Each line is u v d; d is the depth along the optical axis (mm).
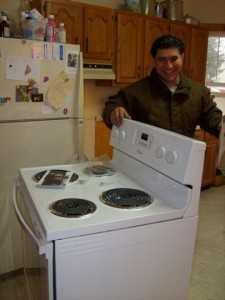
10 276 2121
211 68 4254
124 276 1058
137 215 1049
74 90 2193
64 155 2238
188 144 1106
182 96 1765
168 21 3229
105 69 2824
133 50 3025
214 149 3777
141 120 1823
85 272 987
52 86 2074
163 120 1778
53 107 2113
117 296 1064
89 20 2652
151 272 1109
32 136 2068
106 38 2801
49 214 1029
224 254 2459
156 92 1787
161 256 1114
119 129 1613
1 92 1905
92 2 3055
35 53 1965
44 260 1001
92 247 978
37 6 2434
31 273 1393
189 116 1797
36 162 2121
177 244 1136
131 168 1486
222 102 4211
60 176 1395
